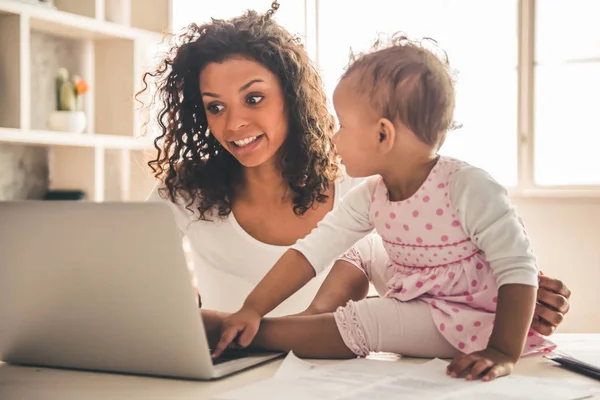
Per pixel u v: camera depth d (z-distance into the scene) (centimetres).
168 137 157
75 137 277
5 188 277
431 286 103
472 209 98
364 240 129
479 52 359
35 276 95
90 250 89
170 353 90
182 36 153
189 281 85
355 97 102
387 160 103
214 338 108
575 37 346
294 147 148
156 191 159
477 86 360
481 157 362
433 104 99
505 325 91
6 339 103
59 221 90
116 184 324
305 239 116
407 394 78
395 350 101
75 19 279
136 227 86
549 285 105
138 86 310
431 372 89
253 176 150
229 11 382
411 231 104
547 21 349
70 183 293
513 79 355
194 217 155
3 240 95
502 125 358
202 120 153
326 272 151
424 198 101
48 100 297
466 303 102
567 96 349
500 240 96
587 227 333
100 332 94
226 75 137
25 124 256
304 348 102
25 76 257
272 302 109
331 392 80
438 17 362
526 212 343
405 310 102
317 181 149
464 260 103
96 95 317
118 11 319
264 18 149
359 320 101
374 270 125
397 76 99
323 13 375
